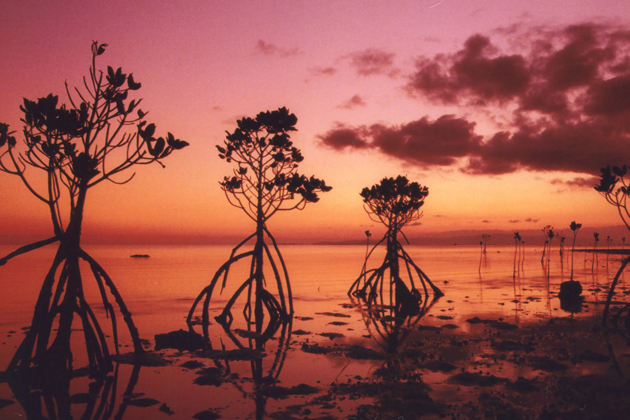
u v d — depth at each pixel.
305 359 15.89
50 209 13.85
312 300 33.69
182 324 23.33
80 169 13.65
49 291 13.61
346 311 27.97
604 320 22.34
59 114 13.05
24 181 13.46
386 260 34.03
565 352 16.22
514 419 9.75
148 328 22.12
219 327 22.66
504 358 15.41
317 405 10.90
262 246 25.08
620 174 20.64
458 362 14.95
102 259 110.75
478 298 34.25
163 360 15.53
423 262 98.56
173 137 14.12
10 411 10.69
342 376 13.63
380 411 10.38
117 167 14.25
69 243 14.02
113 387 12.62
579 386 12.07
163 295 35.81
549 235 82.31
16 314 25.28
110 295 35.50
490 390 11.80
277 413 10.35
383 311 28.02
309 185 24.58
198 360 15.77
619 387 11.94
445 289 41.22
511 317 24.95
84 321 14.09
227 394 11.92
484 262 99.25
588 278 54.66
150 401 11.31
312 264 88.75
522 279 52.75
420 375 13.49
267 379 13.37
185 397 11.70
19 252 13.13
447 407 10.55
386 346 17.95
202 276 55.19
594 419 9.66
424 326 22.25
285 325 23.11
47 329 13.38
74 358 15.78
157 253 173.38
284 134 24.83
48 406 11.09
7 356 15.61
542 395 11.36
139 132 14.01
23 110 13.22
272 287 42.88
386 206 34.31
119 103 13.86
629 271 70.62
